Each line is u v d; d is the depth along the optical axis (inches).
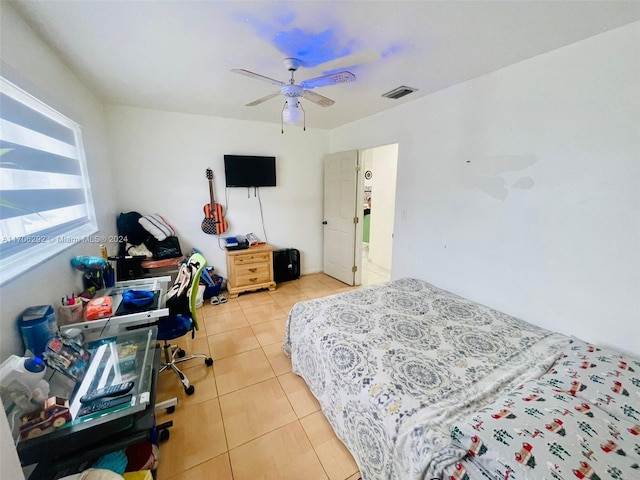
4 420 26.1
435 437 42.6
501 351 65.7
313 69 82.4
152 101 113.3
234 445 62.2
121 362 50.9
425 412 47.4
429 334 72.6
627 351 64.1
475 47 69.6
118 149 121.8
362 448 54.1
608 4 52.3
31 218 58.5
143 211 130.4
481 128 89.7
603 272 66.5
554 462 34.2
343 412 59.8
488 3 52.3
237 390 79.1
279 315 125.0
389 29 61.4
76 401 41.3
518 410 42.8
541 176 76.0
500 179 85.7
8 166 51.8
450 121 99.4
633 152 60.2
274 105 119.7
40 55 62.5
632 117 59.8
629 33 58.9
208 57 74.5
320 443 63.1
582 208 68.9
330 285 163.0
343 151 158.9
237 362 91.7
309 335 76.1
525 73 77.0
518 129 80.0
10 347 44.7
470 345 67.9
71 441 36.7
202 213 143.4
